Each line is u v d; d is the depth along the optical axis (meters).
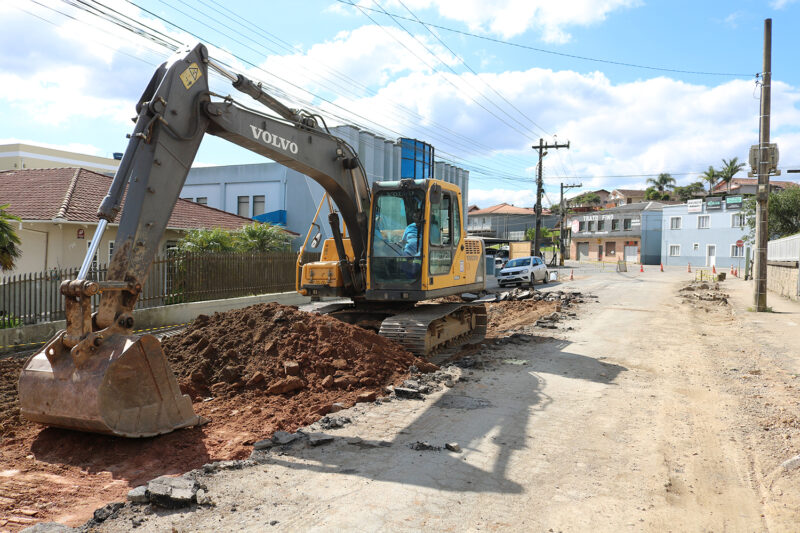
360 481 4.52
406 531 3.72
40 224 16.53
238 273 16.88
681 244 57.00
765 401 7.00
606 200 98.81
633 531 3.78
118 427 4.91
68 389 4.86
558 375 8.57
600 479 4.64
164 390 5.44
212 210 24.58
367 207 9.75
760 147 16.44
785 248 21.39
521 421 6.21
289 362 7.30
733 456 5.18
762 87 16.62
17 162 28.22
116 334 5.16
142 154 5.55
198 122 6.11
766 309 16.33
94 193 19.05
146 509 3.98
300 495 4.24
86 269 4.98
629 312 17.22
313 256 20.20
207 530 3.69
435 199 9.21
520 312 17.70
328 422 5.96
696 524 3.89
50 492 4.30
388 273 9.36
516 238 77.00
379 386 7.42
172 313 14.31
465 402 6.93
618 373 8.74
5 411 6.26
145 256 5.46
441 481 4.55
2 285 11.40
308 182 28.84
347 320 10.19
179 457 5.01
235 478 4.54
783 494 4.37
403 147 27.94
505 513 4.01
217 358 7.57
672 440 5.62
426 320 9.12
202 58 6.25
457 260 10.61
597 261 69.69
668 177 83.50
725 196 52.97
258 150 7.19
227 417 6.10
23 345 10.87
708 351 10.58
